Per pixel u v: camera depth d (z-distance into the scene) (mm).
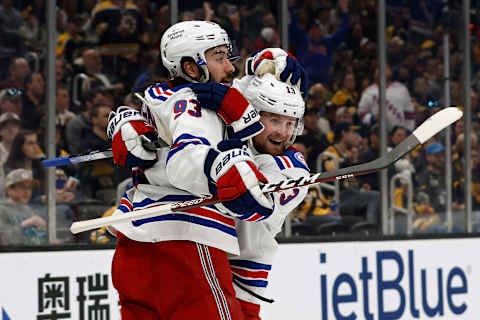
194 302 5676
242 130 5500
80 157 6625
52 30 11633
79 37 12008
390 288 13758
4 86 11297
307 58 13648
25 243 11266
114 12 12273
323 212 13469
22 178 11320
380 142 14172
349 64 14000
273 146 6020
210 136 5430
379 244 13695
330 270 13125
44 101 11570
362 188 13844
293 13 13594
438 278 14328
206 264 5719
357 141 13984
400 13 14477
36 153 11461
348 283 13297
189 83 6074
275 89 5887
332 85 13820
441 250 14391
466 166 14828
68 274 11008
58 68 11812
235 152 5191
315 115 13609
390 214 14055
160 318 5844
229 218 5895
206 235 5734
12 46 11406
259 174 5262
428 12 14758
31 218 11344
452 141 14742
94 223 5570
